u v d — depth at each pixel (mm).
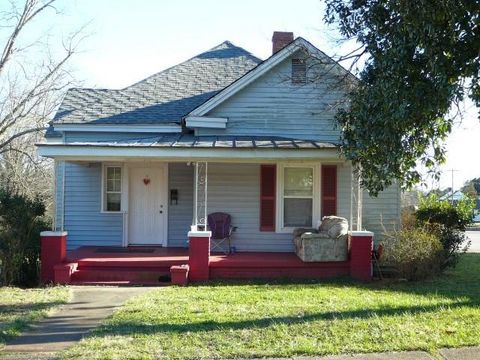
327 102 14617
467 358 5797
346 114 8336
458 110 8789
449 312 7895
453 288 10766
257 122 14812
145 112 15852
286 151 12336
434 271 12234
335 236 12453
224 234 14102
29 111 25594
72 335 7129
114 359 5875
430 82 6414
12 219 12242
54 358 6047
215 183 14852
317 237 12492
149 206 15703
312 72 14703
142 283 11844
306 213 14773
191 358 5891
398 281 11938
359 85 8188
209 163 14891
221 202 14820
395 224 14867
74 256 13203
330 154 12297
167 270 12430
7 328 7340
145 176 15711
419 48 6477
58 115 15891
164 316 7941
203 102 15312
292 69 14859
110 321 7742
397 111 6613
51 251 12219
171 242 15484
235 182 14844
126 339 6680
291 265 12492
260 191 14781
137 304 8977
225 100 14781
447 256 13062
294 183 14789
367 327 6977
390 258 12250
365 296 9625
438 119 7082
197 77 17781
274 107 14820
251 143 12969
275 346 6227
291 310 8203
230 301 9156
